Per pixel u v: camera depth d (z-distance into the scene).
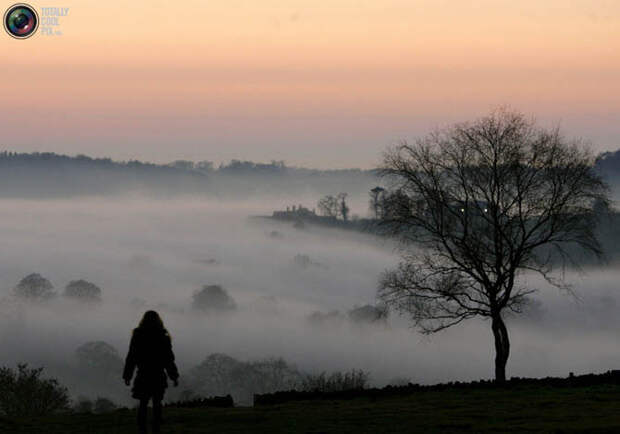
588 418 30.11
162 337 24.45
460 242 57.59
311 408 37.12
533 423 29.27
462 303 59.53
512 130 58.16
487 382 46.66
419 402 38.25
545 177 57.59
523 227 56.59
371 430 28.64
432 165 58.88
